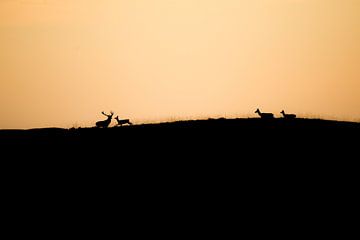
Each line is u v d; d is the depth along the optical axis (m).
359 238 38.38
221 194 51.25
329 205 46.56
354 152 65.69
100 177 58.16
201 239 38.88
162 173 59.88
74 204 48.69
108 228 42.31
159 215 45.41
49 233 40.97
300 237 38.97
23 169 60.78
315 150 68.19
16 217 44.94
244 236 39.50
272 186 53.28
